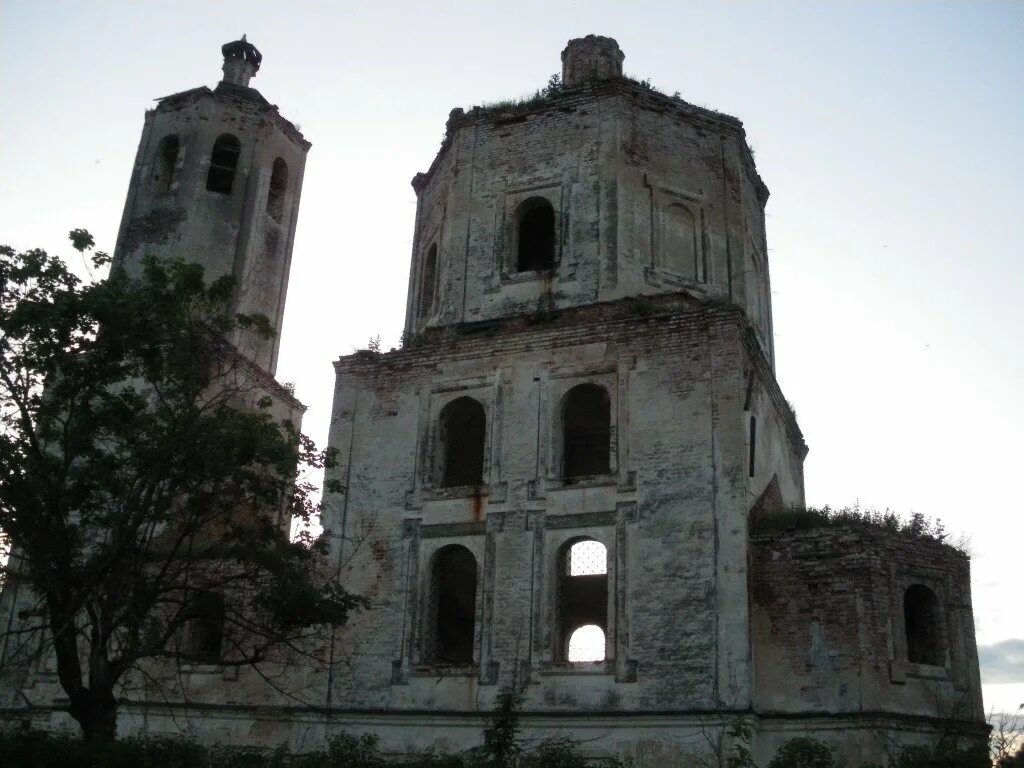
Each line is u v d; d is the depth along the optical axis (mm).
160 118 34531
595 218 27531
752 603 22984
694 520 23062
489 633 23625
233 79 36750
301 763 21203
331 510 26125
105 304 19281
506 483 24938
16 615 27734
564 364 25625
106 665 19422
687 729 21312
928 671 22703
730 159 29469
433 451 26078
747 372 25156
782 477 28547
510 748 20500
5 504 18984
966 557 24328
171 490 20234
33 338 19172
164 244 32188
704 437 23703
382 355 27531
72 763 18422
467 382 26406
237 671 25375
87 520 20188
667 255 27578
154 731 25234
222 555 22844
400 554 25203
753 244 30562
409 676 23875
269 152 34812
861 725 21328
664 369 24672
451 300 28078
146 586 20500
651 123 28938
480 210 28906
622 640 22531
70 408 20141
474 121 30062
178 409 21016
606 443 28766
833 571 22781
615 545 23453
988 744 21766
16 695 27281
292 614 20562
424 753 22172
